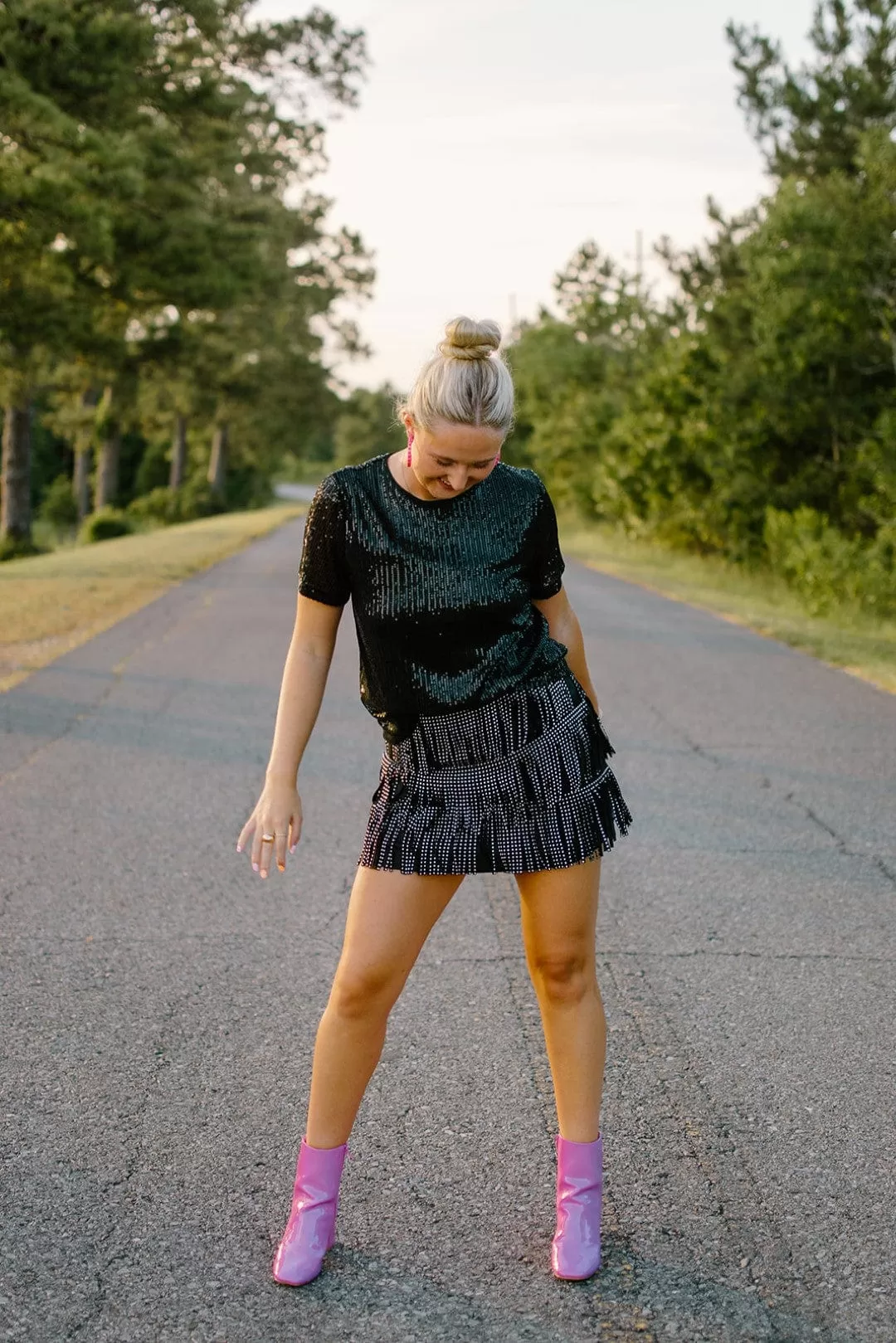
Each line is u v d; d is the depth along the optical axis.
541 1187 2.82
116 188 21.06
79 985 3.91
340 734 7.76
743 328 20.84
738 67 19.34
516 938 4.36
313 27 30.20
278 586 17.75
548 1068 3.38
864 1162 2.91
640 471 25.22
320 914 4.59
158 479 78.44
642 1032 3.60
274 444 64.31
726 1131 3.05
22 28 20.86
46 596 15.40
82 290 25.08
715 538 22.20
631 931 4.43
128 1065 3.37
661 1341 2.30
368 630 2.41
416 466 2.32
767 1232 2.63
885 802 6.21
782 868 5.17
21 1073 3.32
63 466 78.06
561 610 2.57
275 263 45.62
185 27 26.95
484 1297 2.43
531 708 2.45
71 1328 2.32
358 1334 2.31
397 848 2.46
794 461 19.53
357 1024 2.49
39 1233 2.61
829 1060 3.43
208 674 9.90
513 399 2.26
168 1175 2.84
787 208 17.27
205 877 5.01
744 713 8.49
